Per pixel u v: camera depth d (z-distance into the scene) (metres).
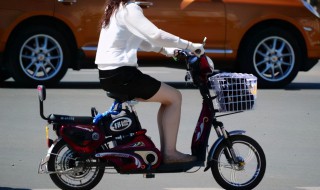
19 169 19.25
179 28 32.88
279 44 34.34
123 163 16.38
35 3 31.86
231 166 16.97
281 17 34.06
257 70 34.12
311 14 34.62
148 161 16.45
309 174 19.36
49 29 32.12
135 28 15.91
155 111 27.70
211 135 23.89
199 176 18.97
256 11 33.72
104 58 16.25
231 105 16.83
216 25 33.25
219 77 16.78
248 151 17.66
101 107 28.03
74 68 32.97
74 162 16.19
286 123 26.11
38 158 20.47
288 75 34.53
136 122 16.47
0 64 32.44
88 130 16.09
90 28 32.25
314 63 35.06
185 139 23.11
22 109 27.47
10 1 31.70
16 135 23.30
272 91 33.59
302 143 23.03
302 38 34.66
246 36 33.97
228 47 33.50
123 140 16.38
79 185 16.45
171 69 43.75
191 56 16.91
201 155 16.98
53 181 16.30
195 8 33.00
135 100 16.44
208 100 16.95
